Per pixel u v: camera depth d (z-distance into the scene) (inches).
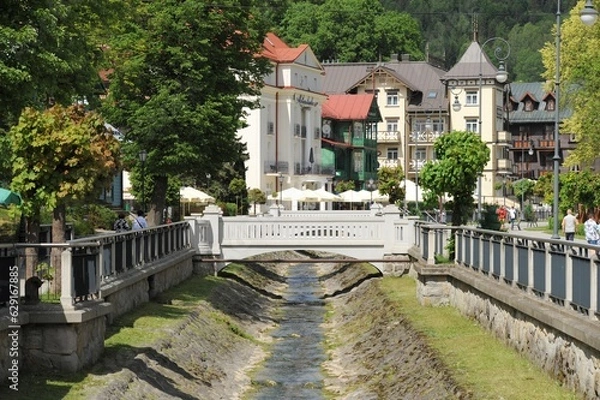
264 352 1517.0
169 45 2124.8
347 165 5757.9
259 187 4726.9
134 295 1418.6
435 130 6063.0
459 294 1446.9
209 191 3838.6
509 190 5935.0
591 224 1825.8
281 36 6943.9
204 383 1143.6
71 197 1071.0
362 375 1275.8
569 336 831.1
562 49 3191.4
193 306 1550.2
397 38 7081.7
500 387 876.0
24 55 1078.4
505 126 6274.6
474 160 1686.8
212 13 2142.0
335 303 2096.5
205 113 2108.8
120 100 2160.4
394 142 6112.2
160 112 2076.8
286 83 4997.5
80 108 1202.6
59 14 1179.9
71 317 896.9
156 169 2138.3
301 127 5157.5
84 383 879.1
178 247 1904.5
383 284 1915.6
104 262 1195.9
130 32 2116.1
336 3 6998.0
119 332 1184.2
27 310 894.4
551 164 6382.9
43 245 900.6
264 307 2015.3
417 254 1823.3
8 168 1103.6
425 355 1112.8
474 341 1146.7
